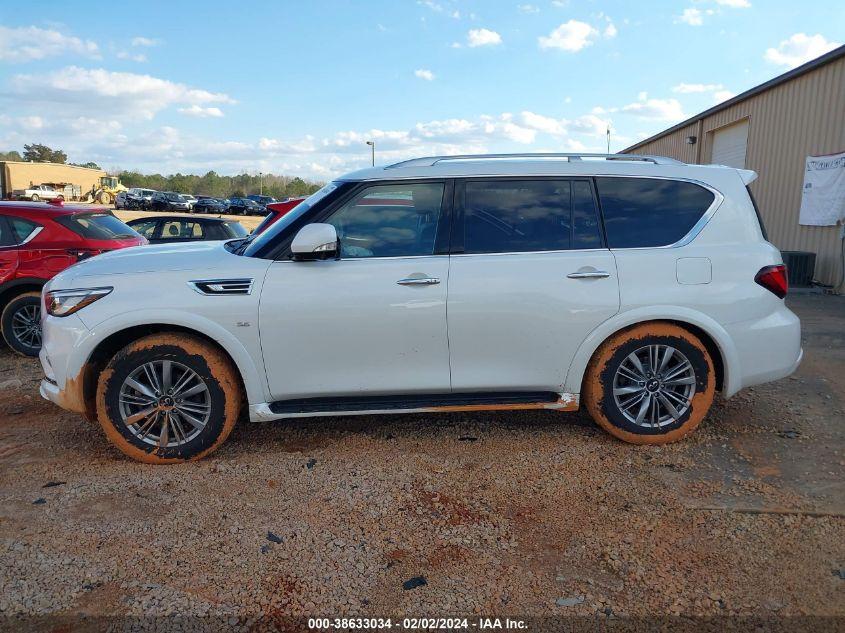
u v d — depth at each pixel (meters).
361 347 3.80
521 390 3.98
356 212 3.92
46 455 3.96
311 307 3.74
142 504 3.31
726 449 3.99
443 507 3.29
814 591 2.61
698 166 4.19
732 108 14.55
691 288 3.90
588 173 4.04
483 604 2.55
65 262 6.60
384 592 2.62
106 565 2.78
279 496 3.40
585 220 3.98
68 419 4.62
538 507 3.29
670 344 3.94
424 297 3.78
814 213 11.23
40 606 2.51
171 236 10.55
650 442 4.04
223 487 3.51
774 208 12.63
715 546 2.92
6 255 6.54
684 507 3.26
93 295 3.72
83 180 63.84
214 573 2.73
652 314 3.88
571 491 3.45
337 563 2.81
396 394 3.93
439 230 3.92
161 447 3.79
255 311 3.72
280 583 2.67
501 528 3.09
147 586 2.64
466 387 3.91
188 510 3.25
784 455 3.90
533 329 3.85
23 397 5.18
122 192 53.69
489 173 3.98
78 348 3.69
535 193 4.00
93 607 2.51
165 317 3.69
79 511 3.24
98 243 6.77
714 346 4.05
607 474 3.65
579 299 3.85
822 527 3.07
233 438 4.22
